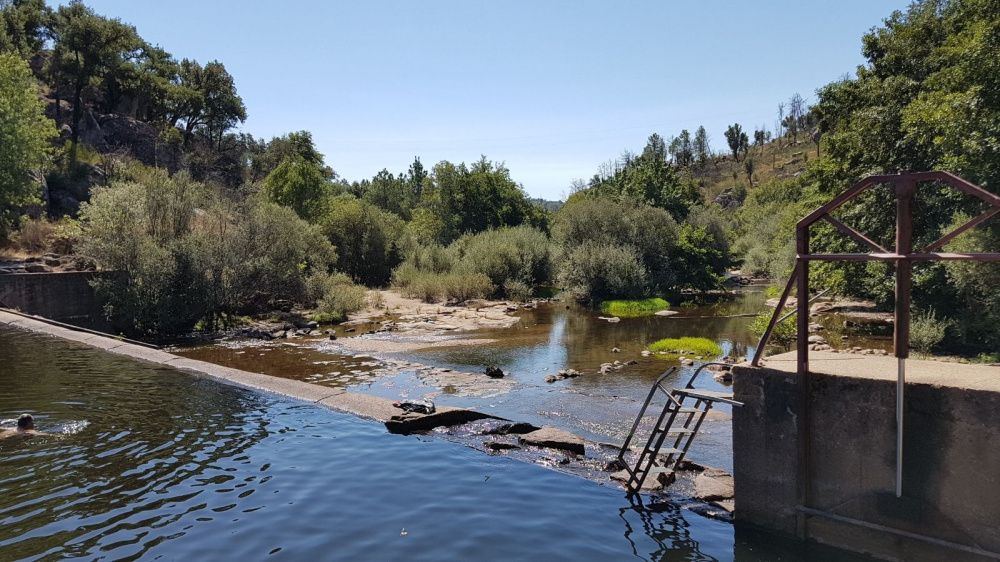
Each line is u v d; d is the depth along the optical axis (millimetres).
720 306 35906
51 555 6699
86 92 59469
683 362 19141
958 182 6133
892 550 6816
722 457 10547
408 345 22750
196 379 15805
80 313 25281
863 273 23688
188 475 9273
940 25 23000
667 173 61844
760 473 7836
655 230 41125
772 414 7711
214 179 64438
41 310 25125
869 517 7016
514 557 6961
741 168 130750
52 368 16422
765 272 57344
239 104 78125
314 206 46688
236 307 27219
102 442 10641
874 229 22141
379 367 18625
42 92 55531
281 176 48219
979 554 6281
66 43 51969
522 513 8250
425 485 9203
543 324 28531
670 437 11641
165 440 10875
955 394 6414
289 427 12039
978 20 17922
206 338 24016
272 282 28078
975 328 19359
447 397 15000
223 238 26703
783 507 7645
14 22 55625
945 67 20391
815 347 20719
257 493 8680
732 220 78062
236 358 20078
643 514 8320
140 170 46062
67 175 42344
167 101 69688
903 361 6574
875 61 24438
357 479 9367
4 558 6602
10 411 12375
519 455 10688
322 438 11414
